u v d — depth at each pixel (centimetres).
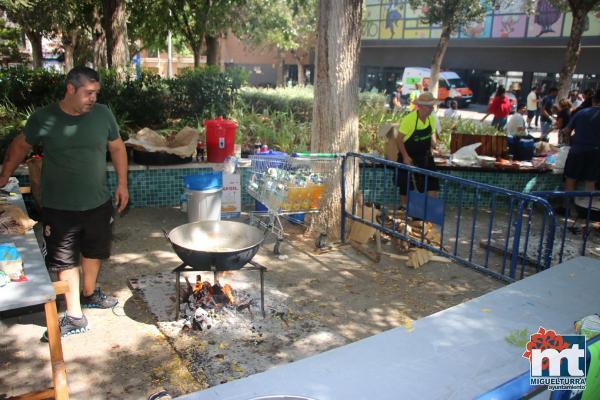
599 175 782
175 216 736
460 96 2877
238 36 1938
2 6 1688
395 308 493
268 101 1321
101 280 529
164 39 2106
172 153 751
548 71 2594
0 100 1144
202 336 424
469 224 771
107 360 390
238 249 441
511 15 2681
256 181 652
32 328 430
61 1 1872
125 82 1097
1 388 354
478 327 286
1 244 351
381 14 3388
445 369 244
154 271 553
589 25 2359
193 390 357
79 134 391
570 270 372
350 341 429
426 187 552
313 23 2922
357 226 646
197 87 1147
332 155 632
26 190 515
